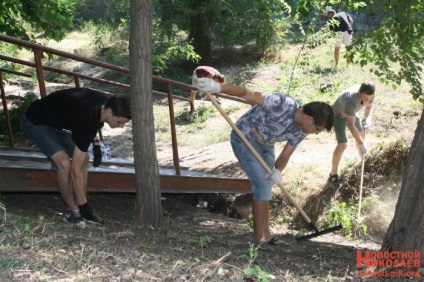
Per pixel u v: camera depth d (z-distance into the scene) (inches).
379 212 311.0
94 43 944.3
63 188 205.5
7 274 141.6
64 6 434.3
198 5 738.2
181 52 704.4
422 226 165.6
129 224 221.6
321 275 171.2
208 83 199.3
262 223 213.8
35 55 232.1
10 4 412.5
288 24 739.4
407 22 324.5
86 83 769.6
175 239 204.8
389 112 454.0
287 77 591.2
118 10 916.0
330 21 571.2
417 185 168.6
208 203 354.6
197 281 152.2
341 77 582.6
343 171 344.5
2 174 227.6
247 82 663.1
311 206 328.8
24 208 234.7
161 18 765.3
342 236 300.4
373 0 348.5
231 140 213.9
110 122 197.3
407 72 330.3
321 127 196.9
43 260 153.2
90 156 288.4
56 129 210.8
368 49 352.8
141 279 149.8
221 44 756.0
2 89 290.8
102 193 304.2
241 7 727.7
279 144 429.1
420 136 169.5
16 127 445.7
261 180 209.9
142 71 214.2
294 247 219.0
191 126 526.6
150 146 220.5
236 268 164.9
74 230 192.4
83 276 146.5
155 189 223.5
